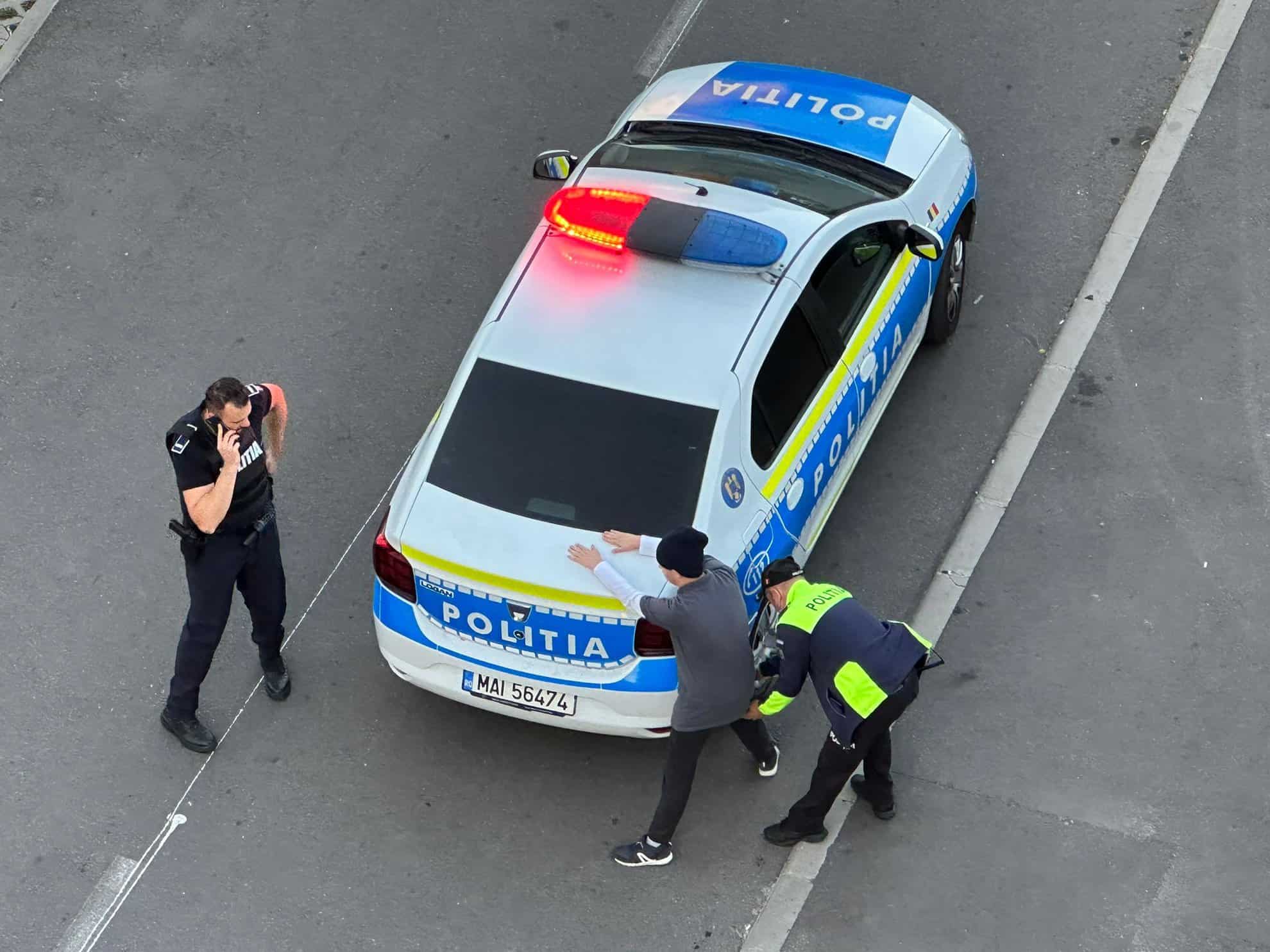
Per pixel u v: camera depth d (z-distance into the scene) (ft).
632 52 87.66
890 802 55.16
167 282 76.48
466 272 76.89
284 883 54.44
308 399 71.10
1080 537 64.54
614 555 51.24
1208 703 58.80
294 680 60.85
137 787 57.31
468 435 54.39
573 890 54.24
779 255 55.77
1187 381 69.97
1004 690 59.62
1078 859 54.54
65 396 71.31
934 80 84.74
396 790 57.26
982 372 71.05
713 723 50.16
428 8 90.79
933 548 64.59
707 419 53.42
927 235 61.62
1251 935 52.21
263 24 89.86
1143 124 81.61
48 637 62.18
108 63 87.56
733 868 54.85
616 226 56.65
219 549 53.06
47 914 53.52
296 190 80.94
